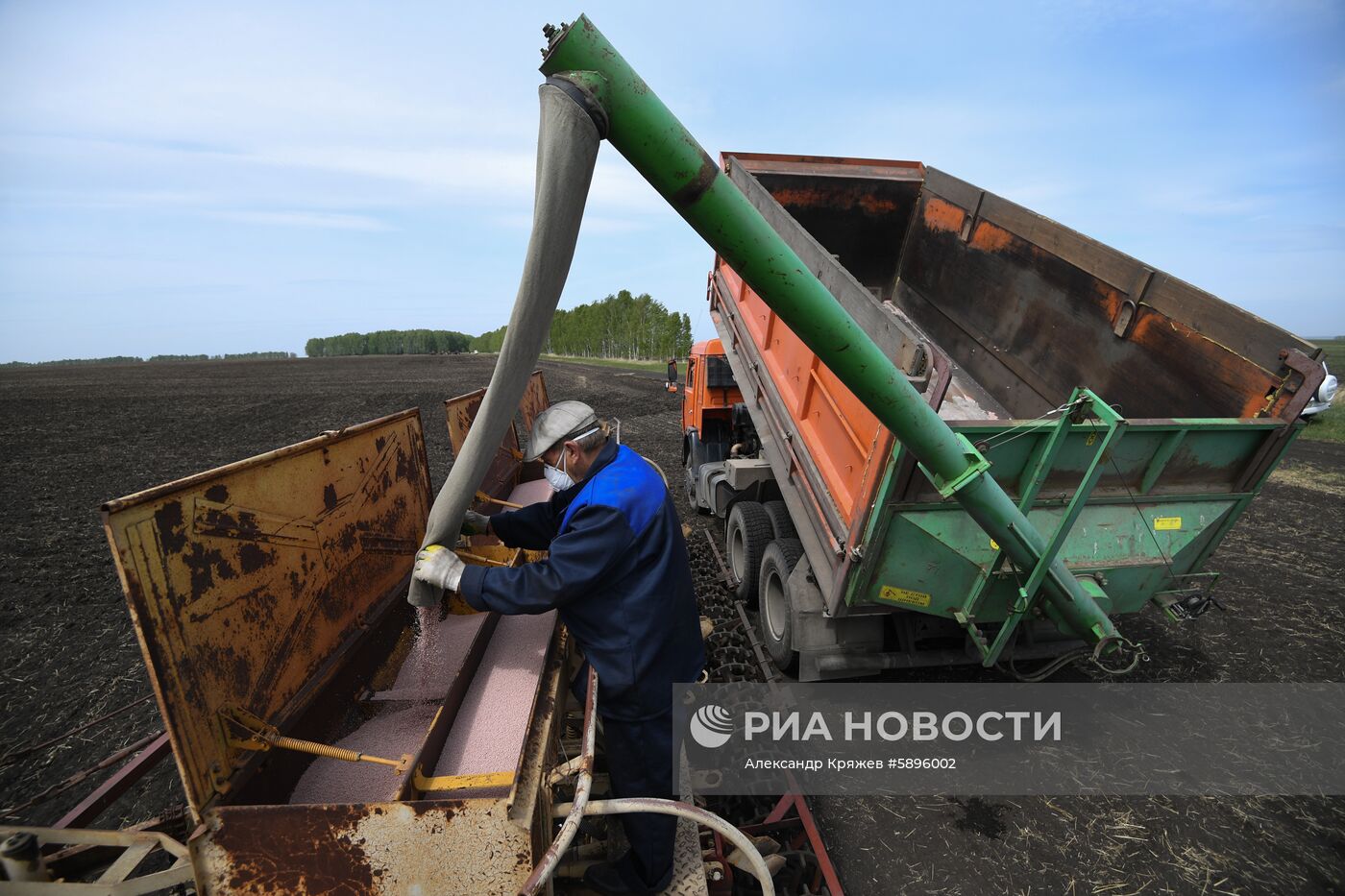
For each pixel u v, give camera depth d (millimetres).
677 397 22953
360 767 2070
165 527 1458
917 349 2408
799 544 4203
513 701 2309
